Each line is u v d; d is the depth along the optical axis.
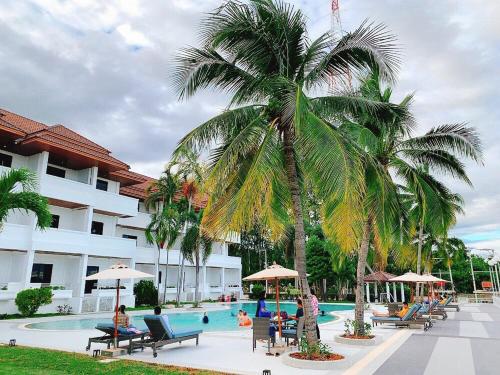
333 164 8.10
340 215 8.24
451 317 21.77
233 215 8.27
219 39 9.40
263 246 54.22
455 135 14.30
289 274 11.66
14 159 25.58
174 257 37.09
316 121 8.76
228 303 37.16
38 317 21.50
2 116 26.38
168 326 10.65
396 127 11.84
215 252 44.31
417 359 9.41
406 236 17.80
